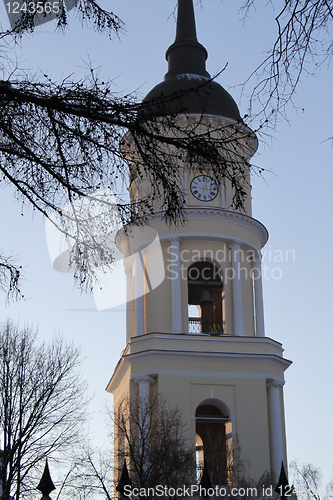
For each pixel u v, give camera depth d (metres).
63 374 39.75
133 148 9.86
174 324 38.94
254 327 41.00
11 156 10.00
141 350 38.59
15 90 9.30
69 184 10.00
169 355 38.38
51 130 9.74
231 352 38.75
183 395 37.88
